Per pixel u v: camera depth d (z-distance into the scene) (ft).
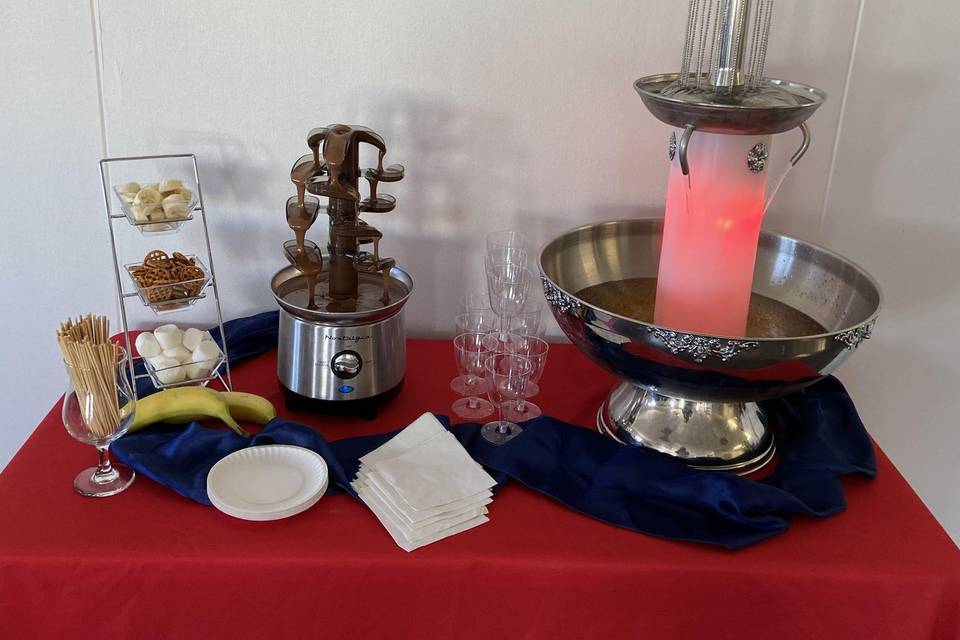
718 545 3.14
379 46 4.18
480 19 4.16
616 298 4.16
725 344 3.07
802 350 3.11
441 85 4.27
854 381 5.01
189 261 4.10
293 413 3.90
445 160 4.42
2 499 3.27
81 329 3.31
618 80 4.28
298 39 4.16
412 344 4.62
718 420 3.64
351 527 3.19
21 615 3.05
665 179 4.48
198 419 3.80
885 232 4.65
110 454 3.57
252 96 4.25
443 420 3.72
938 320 4.83
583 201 4.53
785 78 4.34
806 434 3.74
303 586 3.04
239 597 3.05
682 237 3.62
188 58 4.17
